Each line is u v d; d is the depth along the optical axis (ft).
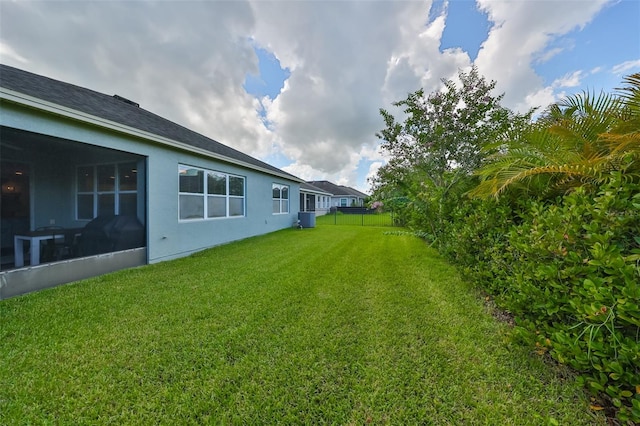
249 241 26.96
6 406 5.48
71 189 19.29
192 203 21.90
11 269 11.77
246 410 5.45
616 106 8.23
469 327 8.67
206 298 11.28
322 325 8.88
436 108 22.95
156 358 7.13
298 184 45.88
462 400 5.64
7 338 8.08
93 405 5.56
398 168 27.45
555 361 6.73
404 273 14.76
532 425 5.00
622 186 5.73
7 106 11.12
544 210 7.99
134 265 16.98
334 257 19.03
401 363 6.86
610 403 5.39
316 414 5.38
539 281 6.96
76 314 9.77
